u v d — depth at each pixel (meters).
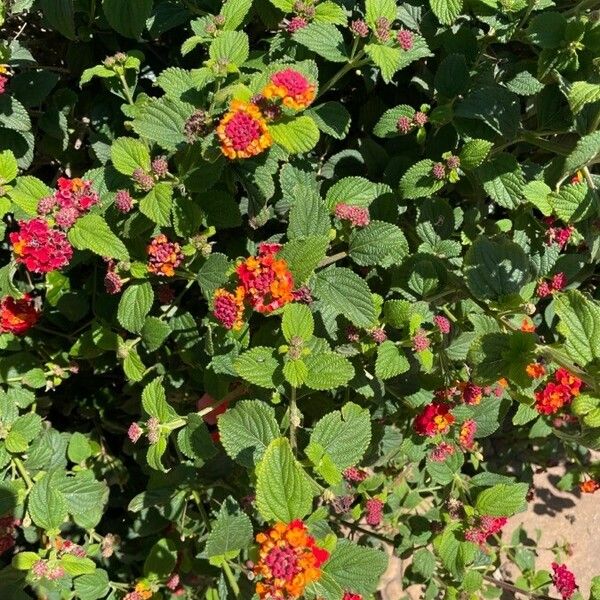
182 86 0.43
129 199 0.41
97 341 0.49
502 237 0.47
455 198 0.59
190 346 0.51
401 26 0.50
